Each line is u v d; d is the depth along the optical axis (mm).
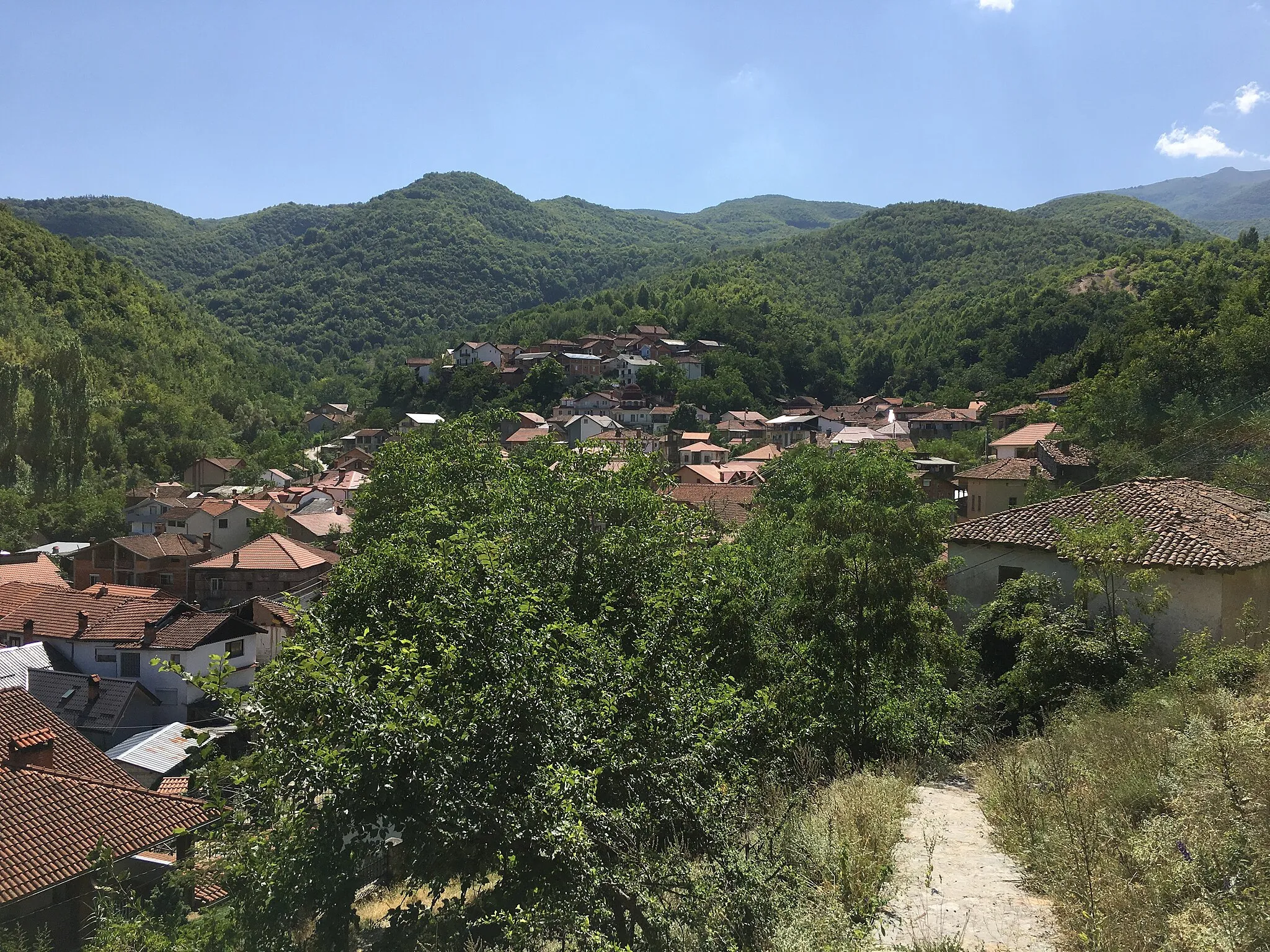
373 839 5613
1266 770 5680
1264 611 15062
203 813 13719
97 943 7652
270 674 5910
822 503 12039
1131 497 16891
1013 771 7594
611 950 4770
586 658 6590
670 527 12570
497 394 112500
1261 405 32062
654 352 126188
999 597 15633
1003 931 5230
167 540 48719
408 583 8930
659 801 6160
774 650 10875
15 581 36812
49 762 14852
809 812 7184
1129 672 12359
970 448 67000
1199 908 4629
